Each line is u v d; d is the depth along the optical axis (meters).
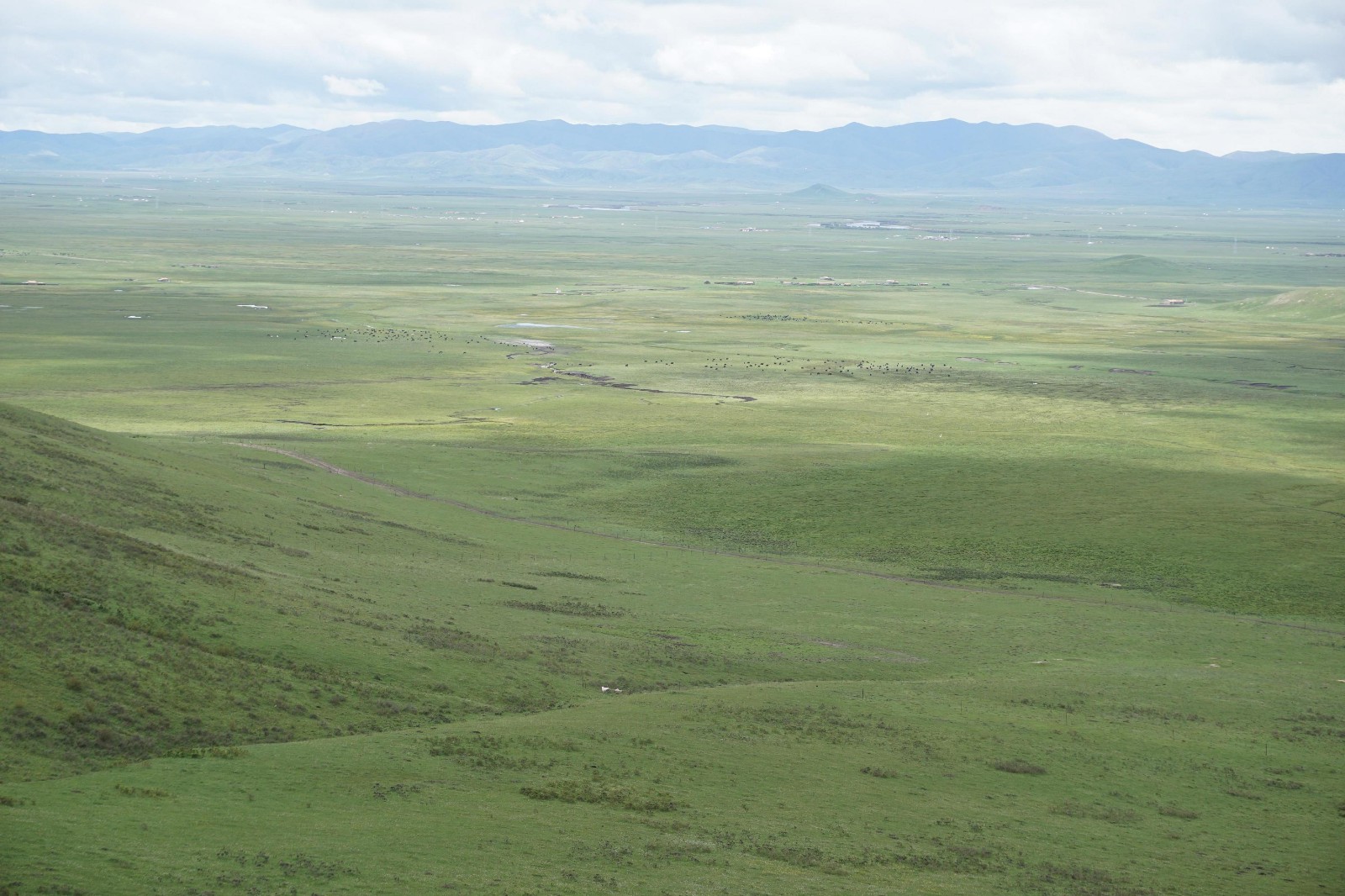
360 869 33.81
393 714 50.06
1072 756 56.66
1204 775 55.72
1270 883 43.09
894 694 65.12
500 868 35.44
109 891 29.64
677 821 42.28
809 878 38.44
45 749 39.12
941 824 46.03
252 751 42.50
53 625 47.75
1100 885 41.41
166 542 68.50
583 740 50.00
